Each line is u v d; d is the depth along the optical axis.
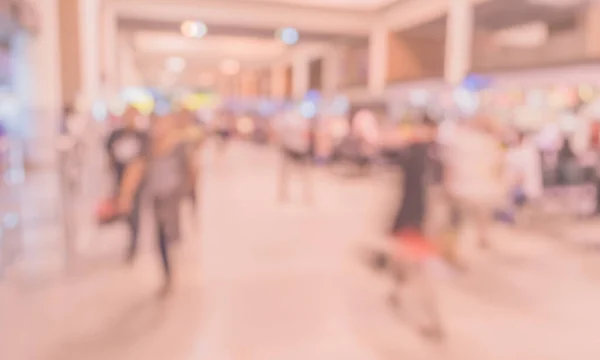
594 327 3.84
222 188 10.12
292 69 26.84
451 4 13.15
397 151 3.82
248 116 22.11
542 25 14.92
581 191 7.88
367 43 18.61
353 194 9.42
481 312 4.07
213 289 4.52
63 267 4.93
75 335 3.55
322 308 4.13
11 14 8.69
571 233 6.49
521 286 4.61
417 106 12.28
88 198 7.18
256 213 7.75
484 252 5.60
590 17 11.06
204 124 15.48
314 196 9.22
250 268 5.12
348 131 12.51
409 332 3.70
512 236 6.31
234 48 25.89
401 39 16.84
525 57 12.36
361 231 6.59
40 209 7.04
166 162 4.35
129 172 4.76
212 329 3.72
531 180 7.00
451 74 13.06
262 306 4.17
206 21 15.83
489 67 11.36
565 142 7.66
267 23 16.27
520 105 9.97
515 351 3.44
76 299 4.22
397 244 3.83
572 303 4.28
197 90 17.02
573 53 11.02
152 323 3.81
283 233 6.53
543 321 3.92
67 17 10.72
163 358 3.29
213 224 7.00
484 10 13.08
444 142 4.38
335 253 5.64
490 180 4.55
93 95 10.79
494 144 4.62
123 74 21.95
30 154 9.89
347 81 20.16
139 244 5.82
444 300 4.29
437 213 5.48
